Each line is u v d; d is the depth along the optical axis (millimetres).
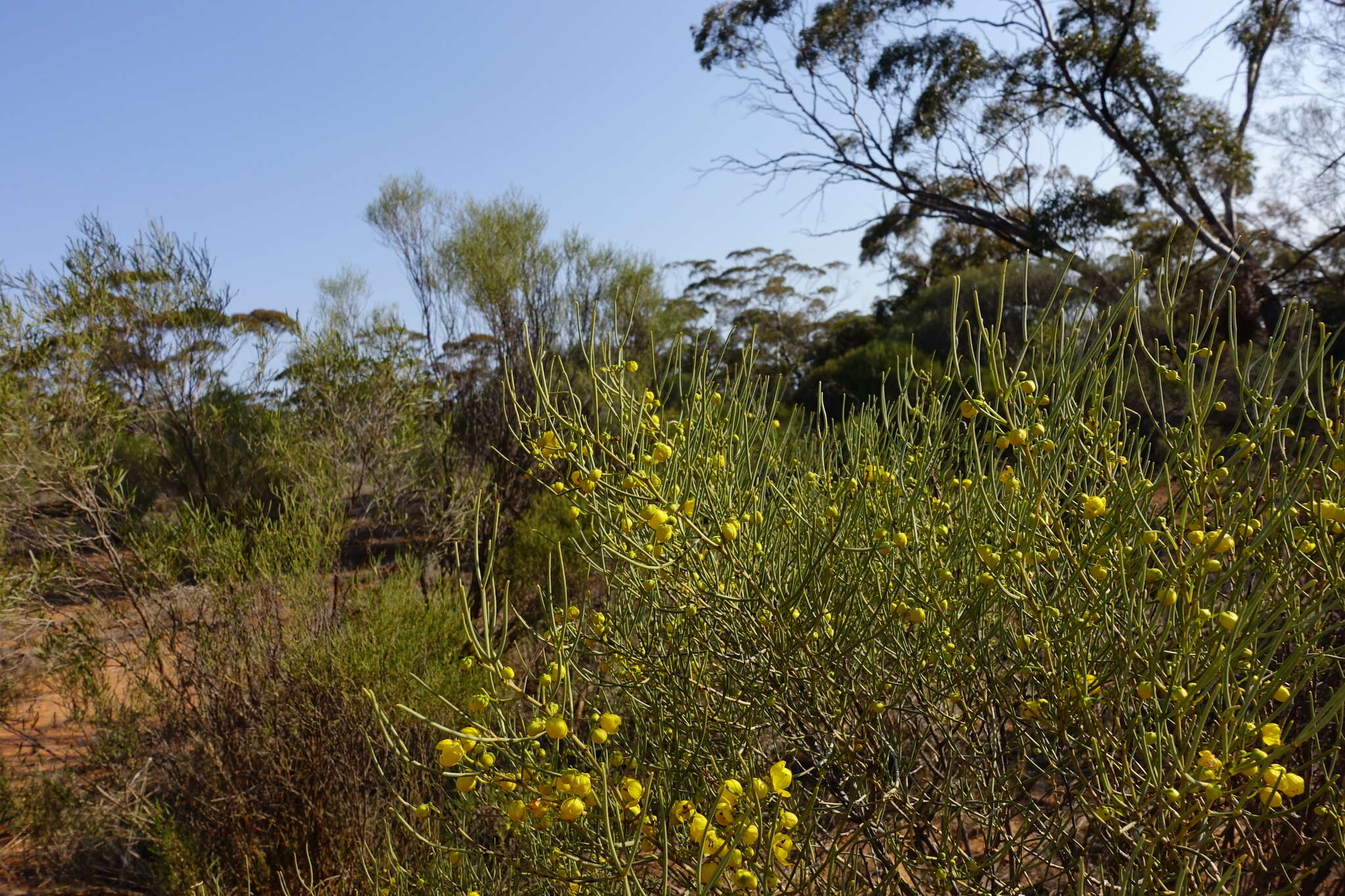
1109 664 1490
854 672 1719
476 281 8281
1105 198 13820
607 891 1324
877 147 16422
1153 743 1385
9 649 3771
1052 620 1481
